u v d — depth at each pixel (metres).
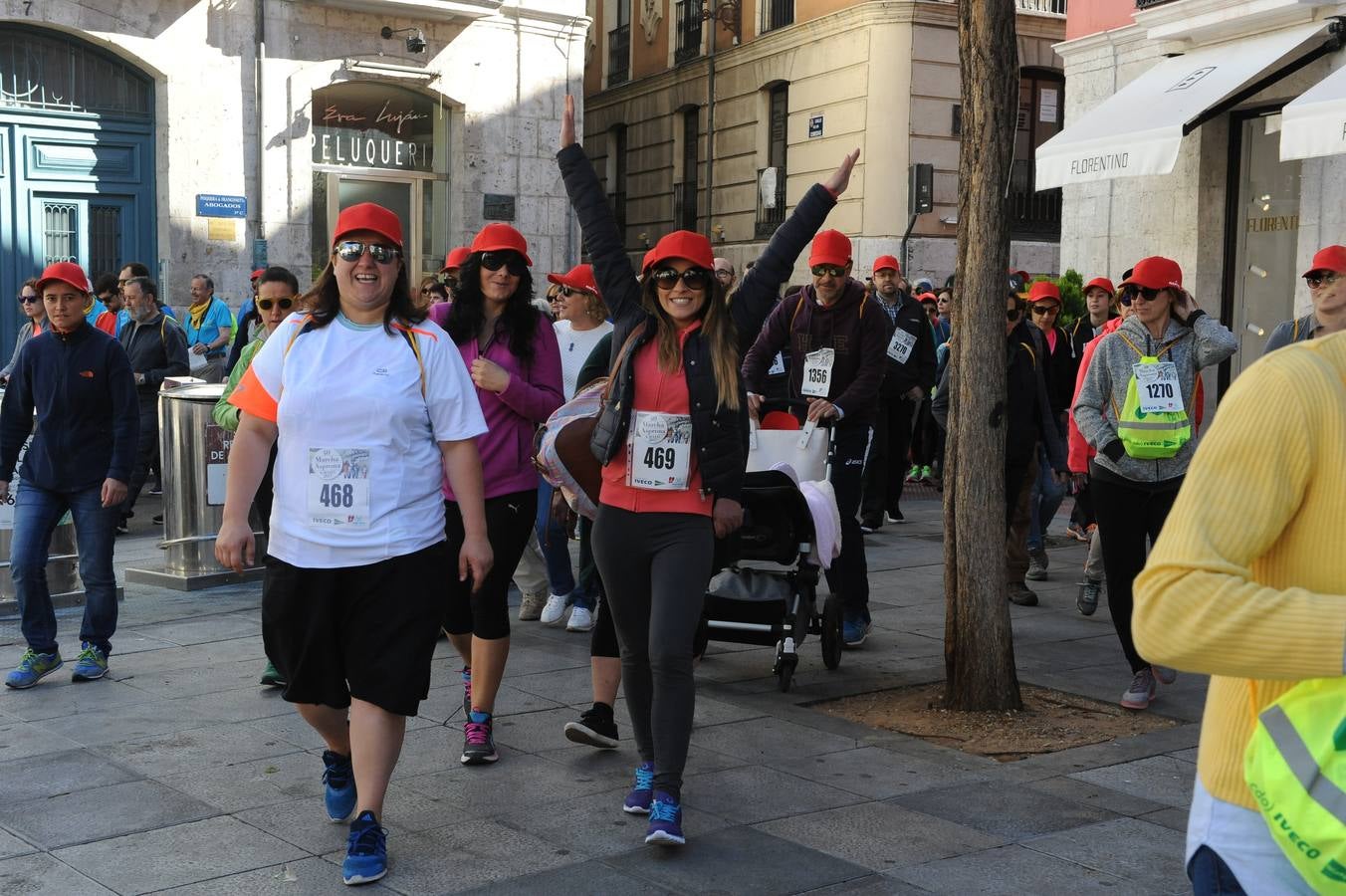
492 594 5.09
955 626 5.95
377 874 4.00
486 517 5.11
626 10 28.81
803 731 5.64
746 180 25.16
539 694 6.15
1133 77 14.31
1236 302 13.44
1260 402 1.99
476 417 4.21
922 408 14.04
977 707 5.90
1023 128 23.00
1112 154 12.72
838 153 22.81
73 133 16.02
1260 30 12.75
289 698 4.16
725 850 4.27
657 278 4.44
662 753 4.27
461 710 5.86
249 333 9.91
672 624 4.30
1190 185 13.55
